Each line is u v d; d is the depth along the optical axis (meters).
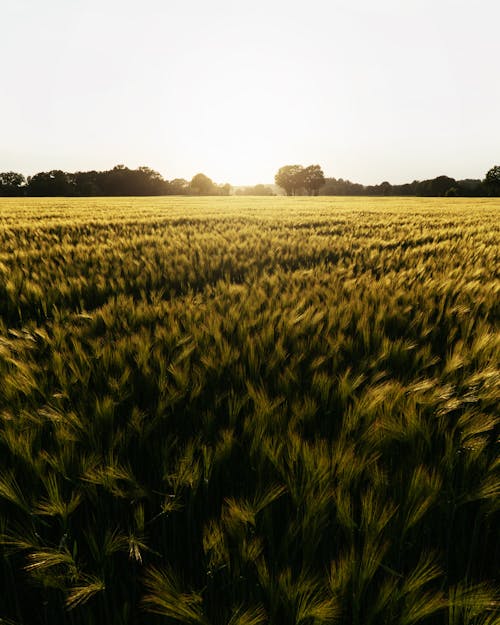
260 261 6.09
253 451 1.54
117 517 1.41
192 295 4.25
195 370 2.16
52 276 5.27
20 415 1.66
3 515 1.44
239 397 1.96
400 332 3.12
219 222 12.77
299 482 1.36
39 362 2.30
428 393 1.89
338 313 3.19
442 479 1.36
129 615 1.15
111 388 1.96
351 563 1.06
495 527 1.44
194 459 1.61
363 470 1.46
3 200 42.44
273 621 1.05
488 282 4.40
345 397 1.92
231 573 1.17
